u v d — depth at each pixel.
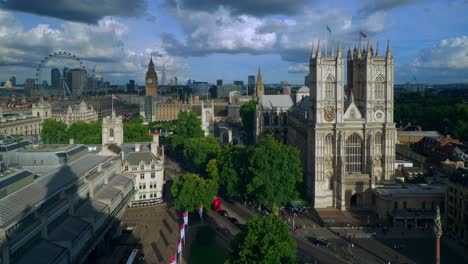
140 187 197.12
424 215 171.25
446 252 144.00
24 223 97.81
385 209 177.38
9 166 133.75
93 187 141.75
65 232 111.06
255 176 183.62
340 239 156.62
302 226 170.75
